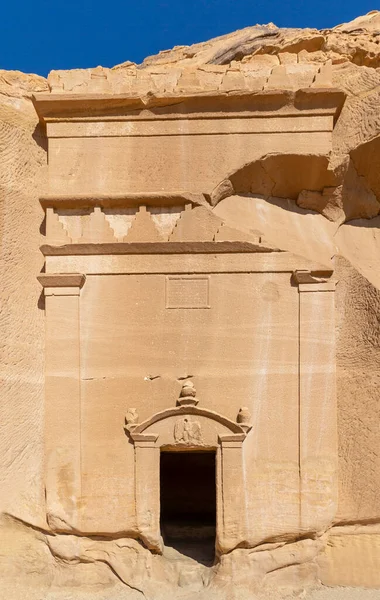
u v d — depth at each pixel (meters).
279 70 7.91
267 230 8.03
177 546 8.75
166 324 7.71
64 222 7.91
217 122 7.89
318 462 7.51
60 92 7.98
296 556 7.48
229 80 7.82
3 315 7.75
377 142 7.83
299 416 7.57
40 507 7.57
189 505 10.55
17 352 7.80
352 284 7.96
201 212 7.77
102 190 7.90
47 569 7.52
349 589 7.38
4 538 7.48
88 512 7.47
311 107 7.81
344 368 7.79
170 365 7.67
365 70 7.98
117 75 8.16
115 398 7.63
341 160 7.89
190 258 7.75
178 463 10.77
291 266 7.71
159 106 7.87
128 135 7.94
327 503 7.44
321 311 7.66
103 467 7.53
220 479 7.43
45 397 7.65
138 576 7.45
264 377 7.62
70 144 7.96
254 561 7.46
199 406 7.58
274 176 8.06
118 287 7.75
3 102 8.11
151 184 7.90
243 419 7.46
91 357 7.68
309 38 8.69
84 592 7.42
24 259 8.02
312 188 8.19
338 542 7.54
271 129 7.85
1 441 7.57
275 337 7.67
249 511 7.43
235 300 7.71
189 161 7.89
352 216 8.48
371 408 7.57
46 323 7.69
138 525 7.41
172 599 7.27
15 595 7.30
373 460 7.48
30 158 8.16
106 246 7.72
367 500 7.45
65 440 7.55
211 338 7.69
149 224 7.81
